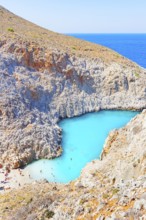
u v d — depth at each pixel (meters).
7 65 70.88
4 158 52.25
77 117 76.38
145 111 34.12
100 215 14.96
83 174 29.42
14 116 60.34
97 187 21.36
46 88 74.56
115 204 15.62
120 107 83.31
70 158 54.38
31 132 58.03
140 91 86.25
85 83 83.31
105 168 26.94
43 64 78.19
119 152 30.00
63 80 79.69
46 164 52.31
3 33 81.31
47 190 28.47
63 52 83.94
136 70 92.69
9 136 55.88
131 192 16.03
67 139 62.53
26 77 72.25
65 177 47.81
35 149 55.16
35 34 95.50
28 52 77.12
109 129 68.62
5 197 29.48
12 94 64.50
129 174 22.64
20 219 20.75
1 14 109.25
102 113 80.06
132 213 13.67
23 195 28.20
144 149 23.83
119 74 86.81
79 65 84.62
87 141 61.62
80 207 16.92
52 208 19.98
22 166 51.34
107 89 85.12
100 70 87.50
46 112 70.38
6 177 47.16
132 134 32.16
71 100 77.75
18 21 110.50
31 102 68.44
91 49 98.88
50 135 59.88
